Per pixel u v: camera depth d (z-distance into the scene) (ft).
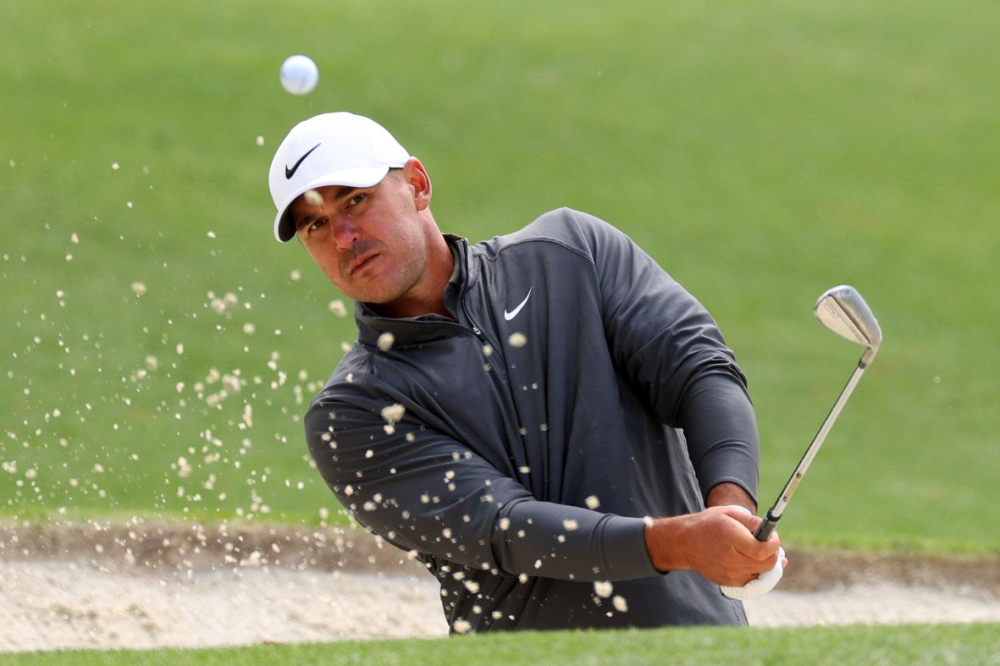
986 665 23.13
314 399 33.09
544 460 31.89
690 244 137.28
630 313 32.83
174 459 85.81
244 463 86.53
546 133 160.04
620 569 28.60
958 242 143.84
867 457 99.81
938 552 69.31
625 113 168.14
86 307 109.60
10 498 75.72
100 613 55.01
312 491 82.74
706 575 28.12
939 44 201.26
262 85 161.38
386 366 32.14
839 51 196.44
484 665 24.07
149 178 134.92
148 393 96.58
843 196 152.46
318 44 177.68
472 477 30.63
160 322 108.68
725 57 190.19
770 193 151.33
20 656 28.89
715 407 31.22
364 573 63.16
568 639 26.12
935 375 115.96
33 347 101.14
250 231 127.85
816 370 115.24
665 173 153.69
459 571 32.63
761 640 25.25
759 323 122.72
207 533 62.75
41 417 90.02
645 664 23.59
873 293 131.03
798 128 169.48
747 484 30.01
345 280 32.12
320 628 57.41
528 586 31.91
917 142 168.14
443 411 31.60
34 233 121.19
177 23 179.42
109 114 148.77
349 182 31.19
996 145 168.45
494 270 33.50
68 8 180.45
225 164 140.87
